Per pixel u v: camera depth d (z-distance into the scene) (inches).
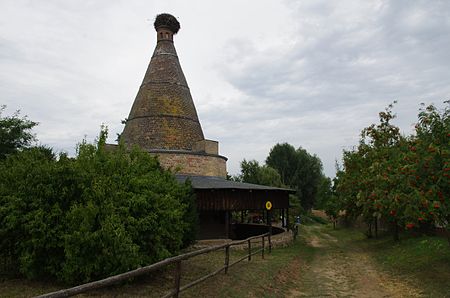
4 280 379.6
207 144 981.2
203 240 791.7
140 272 236.1
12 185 381.4
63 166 380.8
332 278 513.0
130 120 1022.4
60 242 359.3
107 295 334.0
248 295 362.9
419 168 408.5
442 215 419.2
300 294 413.7
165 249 398.6
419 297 383.9
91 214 356.8
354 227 1569.9
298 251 771.4
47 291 337.4
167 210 411.2
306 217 2343.8
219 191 810.8
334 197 1283.2
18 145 901.8
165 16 1094.4
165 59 1063.0
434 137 438.3
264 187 871.7
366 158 892.6
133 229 373.4
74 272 356.5
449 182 387.5
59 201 378.3
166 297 271.7
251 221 1535.4
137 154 507.5
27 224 355.9
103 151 448.1
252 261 557.9
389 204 478.3
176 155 929.5
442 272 476.4
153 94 1013.8
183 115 1010.1
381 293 416.8
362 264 636.1
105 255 350.9
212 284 378.3
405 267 548.1
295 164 2434.8
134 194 394.9
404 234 951.6
